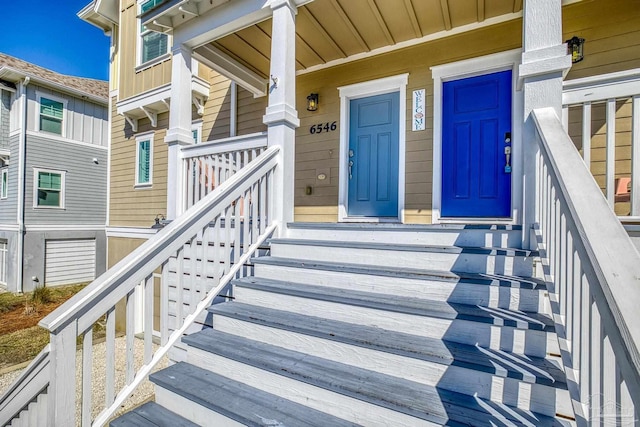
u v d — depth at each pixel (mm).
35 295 9039
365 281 2180
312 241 2654
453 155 3723
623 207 2920
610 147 1952
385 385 1554
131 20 7027
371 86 4164
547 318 1603
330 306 2062
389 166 4121
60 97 10906
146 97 6520
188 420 1749
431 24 3537
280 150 2928
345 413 1546
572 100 2027
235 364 1899
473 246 2271
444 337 1732
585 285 1054
